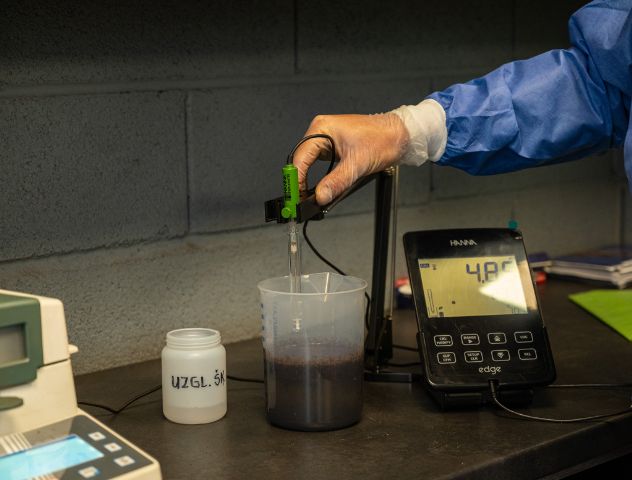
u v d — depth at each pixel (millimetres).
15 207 1230
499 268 1201
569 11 1938
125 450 804
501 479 969
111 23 1285
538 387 1151
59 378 858
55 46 1237
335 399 1036
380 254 1263
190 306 1436
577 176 2047
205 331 1117
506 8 1816
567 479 1275
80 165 1283
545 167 1968
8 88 1204
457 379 1104
